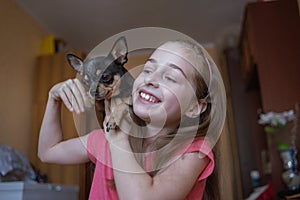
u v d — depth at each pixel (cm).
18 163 158
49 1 217
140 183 46
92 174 64
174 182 48
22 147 205
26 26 225
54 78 221
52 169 190
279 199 151
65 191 154
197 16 238
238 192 217
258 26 186
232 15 239
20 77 212
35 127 215
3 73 195
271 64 179
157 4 222
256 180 220
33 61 228
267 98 174
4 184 131
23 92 213
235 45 253
